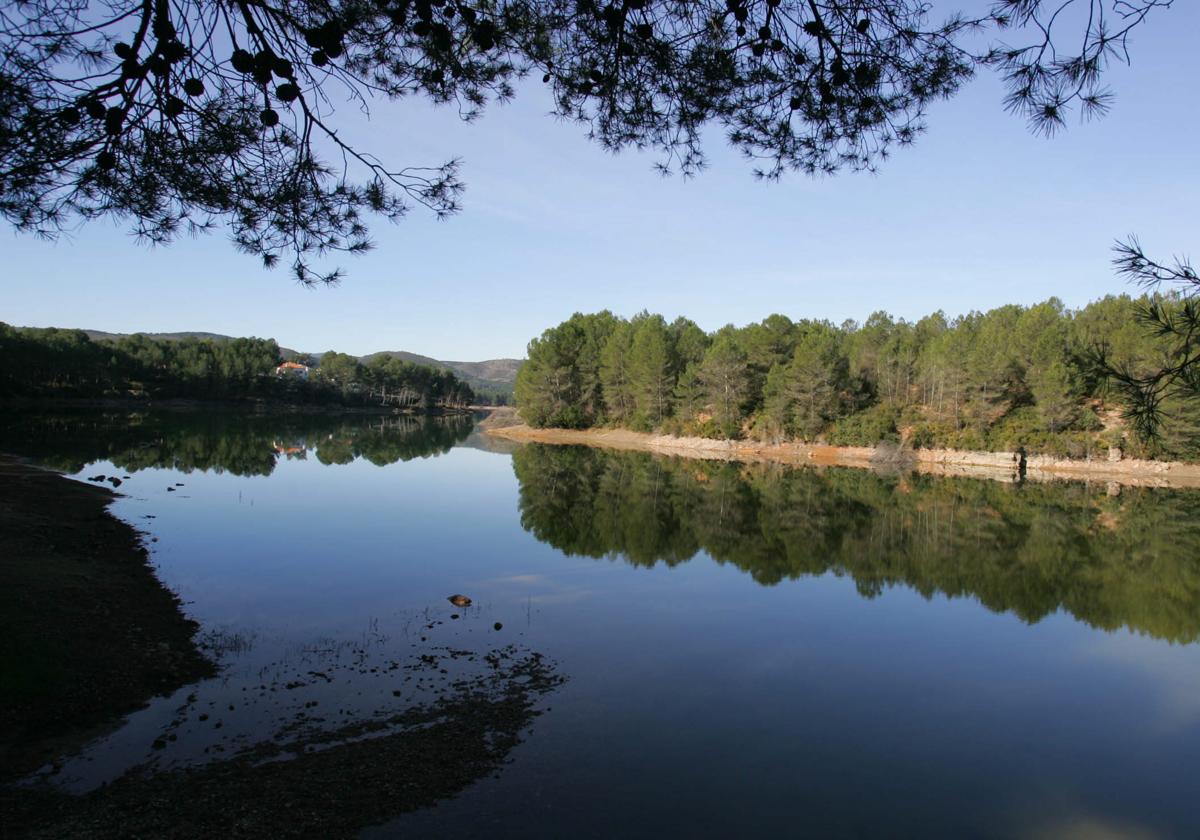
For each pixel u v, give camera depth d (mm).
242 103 5156
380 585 14609
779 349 66812
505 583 15289
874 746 8484
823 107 5535
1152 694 10445
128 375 87312
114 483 26125
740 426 63594
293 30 4957
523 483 34000
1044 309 57094
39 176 4836
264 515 22359
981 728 9141
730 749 8180
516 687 9625
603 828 6434
